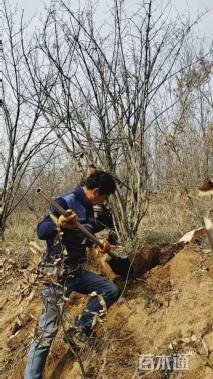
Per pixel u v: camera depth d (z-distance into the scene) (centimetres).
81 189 398
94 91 527
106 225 510
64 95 533
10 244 658
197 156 591
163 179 604
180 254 450
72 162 534
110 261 453
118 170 528
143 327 409
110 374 389
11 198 780
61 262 368
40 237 383
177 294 418
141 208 508
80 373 400
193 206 527
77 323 411
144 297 429
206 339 372
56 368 425
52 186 807
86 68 531
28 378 387
